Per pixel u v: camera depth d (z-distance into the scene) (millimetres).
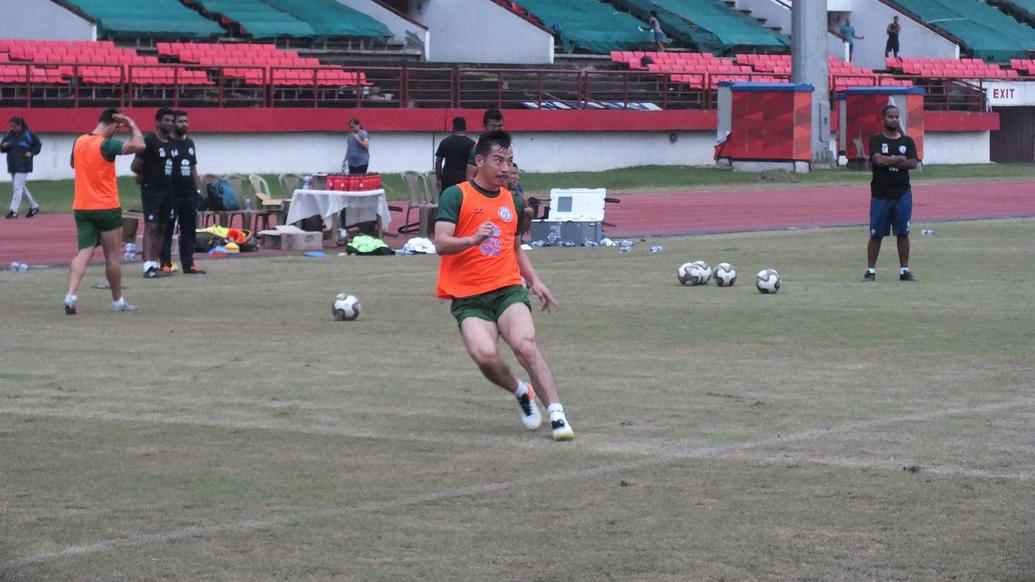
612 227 66375
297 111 103250
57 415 22078
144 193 44188
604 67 131750
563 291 39750
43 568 14016
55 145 93750
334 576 13672
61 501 16719
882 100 115875
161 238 44750
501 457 18953
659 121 119812
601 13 141125
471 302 20500
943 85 140500
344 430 20844
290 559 14250
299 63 112938
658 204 84375
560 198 57500
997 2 174625
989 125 136500
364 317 34500
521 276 21812
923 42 153250
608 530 15234
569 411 22078
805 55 114438
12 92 96812
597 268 47031
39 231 65938
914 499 16422
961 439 19703
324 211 57375
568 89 124250
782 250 53375
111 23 109750
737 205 83312
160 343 30078
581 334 30922
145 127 96812
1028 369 25734
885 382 24469
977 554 14211
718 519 15633
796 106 112250
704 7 151500
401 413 22141
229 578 13648
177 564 14109
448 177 44719
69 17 107438
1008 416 21312
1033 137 144125
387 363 27219
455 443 19891
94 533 15297
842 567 13805
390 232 64625
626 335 30734
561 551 14438
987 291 38625
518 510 16125
